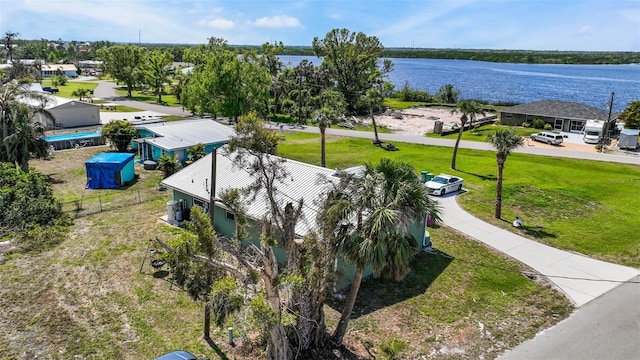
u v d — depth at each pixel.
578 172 39.59
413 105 93.75
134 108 78.00
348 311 14.92
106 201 30.41
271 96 76.88
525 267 21.98
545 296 19.45
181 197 27.03
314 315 14.61
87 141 48.00
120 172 33.72
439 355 15.38
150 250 22.52
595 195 33.03
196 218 12.80
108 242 23.52
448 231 26.22
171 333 16.03
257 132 15.05
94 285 19.16
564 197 32.09
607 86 163.62
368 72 85.75
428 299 18.81
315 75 80.19
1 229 24.05
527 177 37.66
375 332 16.42
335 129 63.84
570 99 119.56
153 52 99.75
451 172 39.50
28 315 16.94
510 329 16.97
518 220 27.14
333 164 42.34
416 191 13.84
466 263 22.19
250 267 13.11
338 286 18.80
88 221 26.59
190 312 17.31
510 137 26.55
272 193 15.70
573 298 19.27
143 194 32.19
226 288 12.16
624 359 15.21
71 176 36.66
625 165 42.53
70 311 17.25
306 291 14.16
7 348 15.03
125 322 16.62
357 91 84.00
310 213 19.78
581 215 29.20
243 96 56.59
